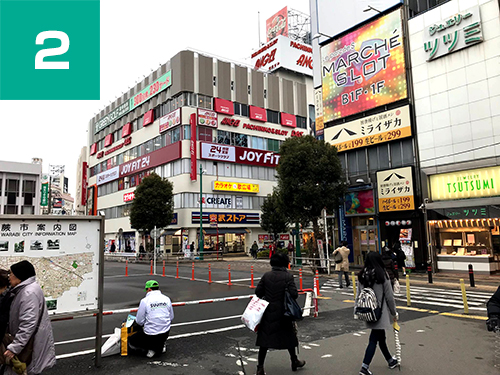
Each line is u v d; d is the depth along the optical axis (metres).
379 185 20.34
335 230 23.09
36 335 3.93
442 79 18.39
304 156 20.20
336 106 23.22
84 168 59.72
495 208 15.95
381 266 5.00
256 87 44.59
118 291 14.44
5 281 4.05
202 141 39.19
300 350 6.18
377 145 21.08
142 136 45.91
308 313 9.24
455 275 16.95
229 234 41.31
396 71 20.19
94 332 8.04
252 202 42.97
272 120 45.72
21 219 5.02
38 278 5.07
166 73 41.31
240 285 15.37
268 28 55.94
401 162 19.92
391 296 4.94
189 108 39.22
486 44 16.94
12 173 47.59
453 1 18.09
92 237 5.56
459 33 17.75
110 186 52.69
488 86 16.78
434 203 17.91
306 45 50.16
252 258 35.31
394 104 20.36
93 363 5.68
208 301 8.31
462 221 17.06
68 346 6.87
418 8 20.64
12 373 3.78
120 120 51.16
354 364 5.43
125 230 47.81
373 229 20.95
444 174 17.95
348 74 22.64
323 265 20.06
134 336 6.05
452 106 17.92
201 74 40.28
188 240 37.94
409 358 5.65
